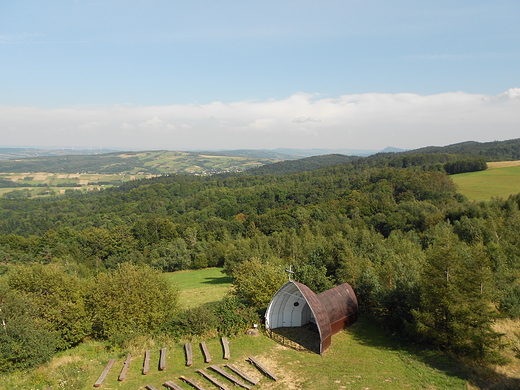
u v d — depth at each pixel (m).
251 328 22.80
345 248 37.09
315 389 15.34
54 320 22.09
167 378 16.86
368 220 89.19
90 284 25.73
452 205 82.50
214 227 108.00
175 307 26.98
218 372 17.05
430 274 19.70
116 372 17.75
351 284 29.58
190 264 82.94
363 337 22.09
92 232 97.94
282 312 23.70
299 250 53.78
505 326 21.06
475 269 18.70
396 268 29.00
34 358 18.09
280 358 18.88
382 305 23.44
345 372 17.02
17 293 22.14
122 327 22.56
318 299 21.08
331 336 21.14
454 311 17.94
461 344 17.80
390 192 112.06
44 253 88.62
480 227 48.31
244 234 107.06
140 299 23.83
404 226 80.12
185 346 20.27
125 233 101.62
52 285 23.42
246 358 18.88
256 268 32.75
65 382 16.20
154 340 21.72
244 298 28.64
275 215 111.56
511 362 17.05
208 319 22.59
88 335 24.64
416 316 19.11
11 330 17.89
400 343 20.69
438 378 15.89
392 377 16.28
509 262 31.67
